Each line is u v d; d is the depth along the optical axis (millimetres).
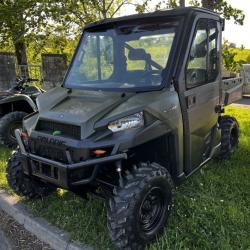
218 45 4582
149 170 3330
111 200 3203
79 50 4469
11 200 4609
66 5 14102
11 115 6355
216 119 4770
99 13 14992
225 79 5395
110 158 3102
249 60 18359
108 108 3371
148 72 3789
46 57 13188
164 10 4004
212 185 4602
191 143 4062
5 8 14188
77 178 3244
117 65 4031
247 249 3256
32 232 4008
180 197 4223
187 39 3768
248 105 11500
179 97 3676
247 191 4449
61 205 4312
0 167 5578
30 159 3615
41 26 15219
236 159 5613
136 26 4039
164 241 3408
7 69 12148
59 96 3918
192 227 3613
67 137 3297
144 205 3314
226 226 3641
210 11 4270
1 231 4078
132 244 3174
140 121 3260
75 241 3602
